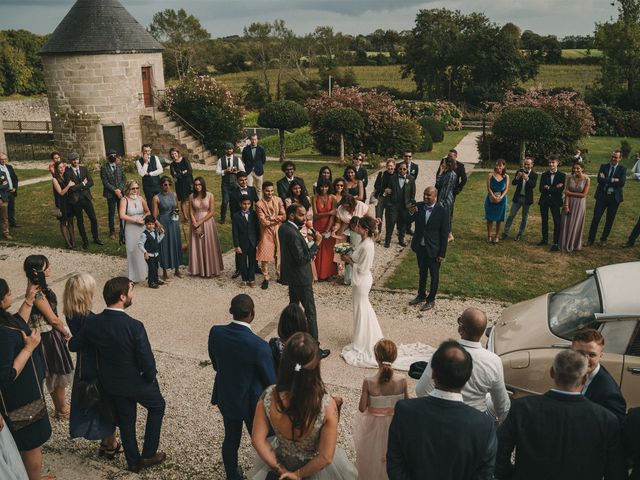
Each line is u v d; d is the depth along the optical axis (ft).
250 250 31.91
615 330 16.94
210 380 22.17
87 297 16.40
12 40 189.88
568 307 18.83
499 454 10.93
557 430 10.51
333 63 220.43
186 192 45.44
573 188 37.19
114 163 42.09
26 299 16.08
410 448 9.99
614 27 152.05
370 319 23.47
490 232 40.22
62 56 79.25
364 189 38.47
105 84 80.43
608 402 12.98
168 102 86.02
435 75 194.59
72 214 39.34
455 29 190.60
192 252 33.73
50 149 88.53
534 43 237.66
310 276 24.04
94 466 16.46
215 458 17.19
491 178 39.42
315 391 10.52
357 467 15.16
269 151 96.84
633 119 131.44
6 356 13.25
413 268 35.37
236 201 36.29
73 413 15.61
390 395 14.62
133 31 82.84
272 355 15.03
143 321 27.81
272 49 213.87
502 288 31.73
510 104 80.28
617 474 10.59
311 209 35.91
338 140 86.99
